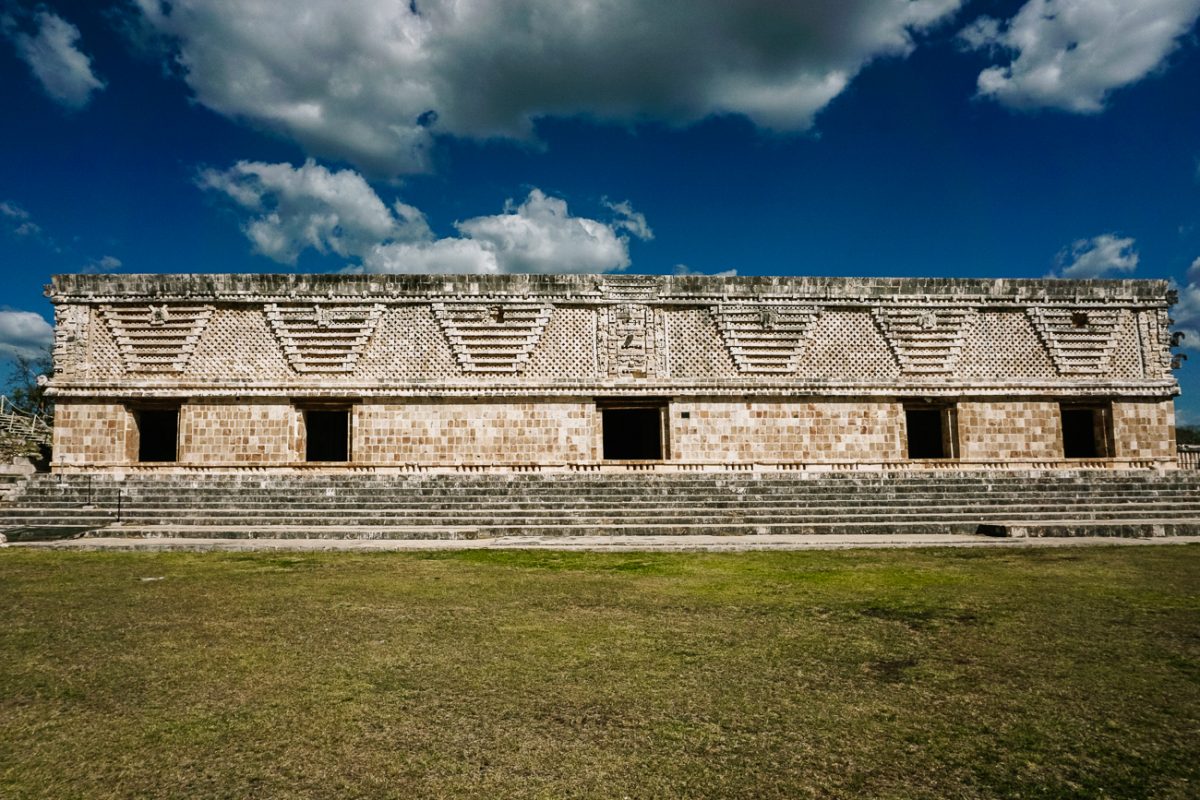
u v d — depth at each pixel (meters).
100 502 15.74
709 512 14.81
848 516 14.52
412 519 14.61
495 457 19.30
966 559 10.54
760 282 20.16
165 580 9.02
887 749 4.02
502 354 19.58
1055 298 20.52
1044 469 19.00
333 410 19.89
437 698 4.78
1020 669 5.38
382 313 19.64
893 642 6.09
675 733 4.23
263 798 3.48
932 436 25.48
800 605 7.49
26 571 9.74
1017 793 3.54
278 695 4.84
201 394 18.94
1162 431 20.39
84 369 18.91
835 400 19.92
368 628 6.56
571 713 4.53
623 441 27.30
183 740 4.13
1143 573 9.32
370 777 3.69
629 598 7.86
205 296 19.25
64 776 3.71
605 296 19.86
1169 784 3.62
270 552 11.50
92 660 5.61
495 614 7.11
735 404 19.77
